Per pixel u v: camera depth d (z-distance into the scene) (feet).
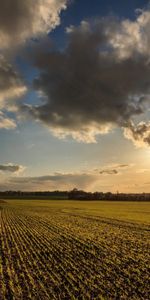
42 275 52.75
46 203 431.43
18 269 57.11
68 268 58.08
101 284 47.88
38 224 144.77
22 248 79.97
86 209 279.28
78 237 100.78
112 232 114.32
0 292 43.78
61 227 131.23
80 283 48.32
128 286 47.09
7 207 309.63
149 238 99.81
